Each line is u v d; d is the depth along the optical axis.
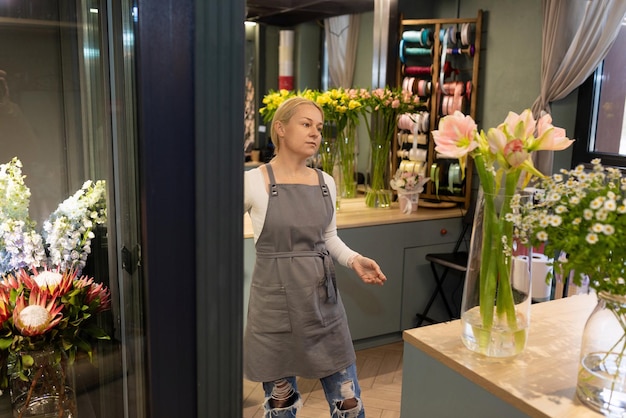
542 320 1.77
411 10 4.35
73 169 1.19
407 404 1.69
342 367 2.26
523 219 1.30
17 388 1.17
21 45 1.15
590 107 3.68
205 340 0.99
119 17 0.98
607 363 1.25
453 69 4.16
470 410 1.46
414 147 4.11
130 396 1.09
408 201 3.86
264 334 2.20
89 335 1.18
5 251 1.20
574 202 1.19
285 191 2.20
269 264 2.19
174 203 0.94
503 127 1.47
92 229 1.19
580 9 3.51
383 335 3.84
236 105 0.95
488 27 4.11
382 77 4.36
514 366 1.47
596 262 1.17
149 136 0.90
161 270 0.94
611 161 3.59
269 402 2.25
